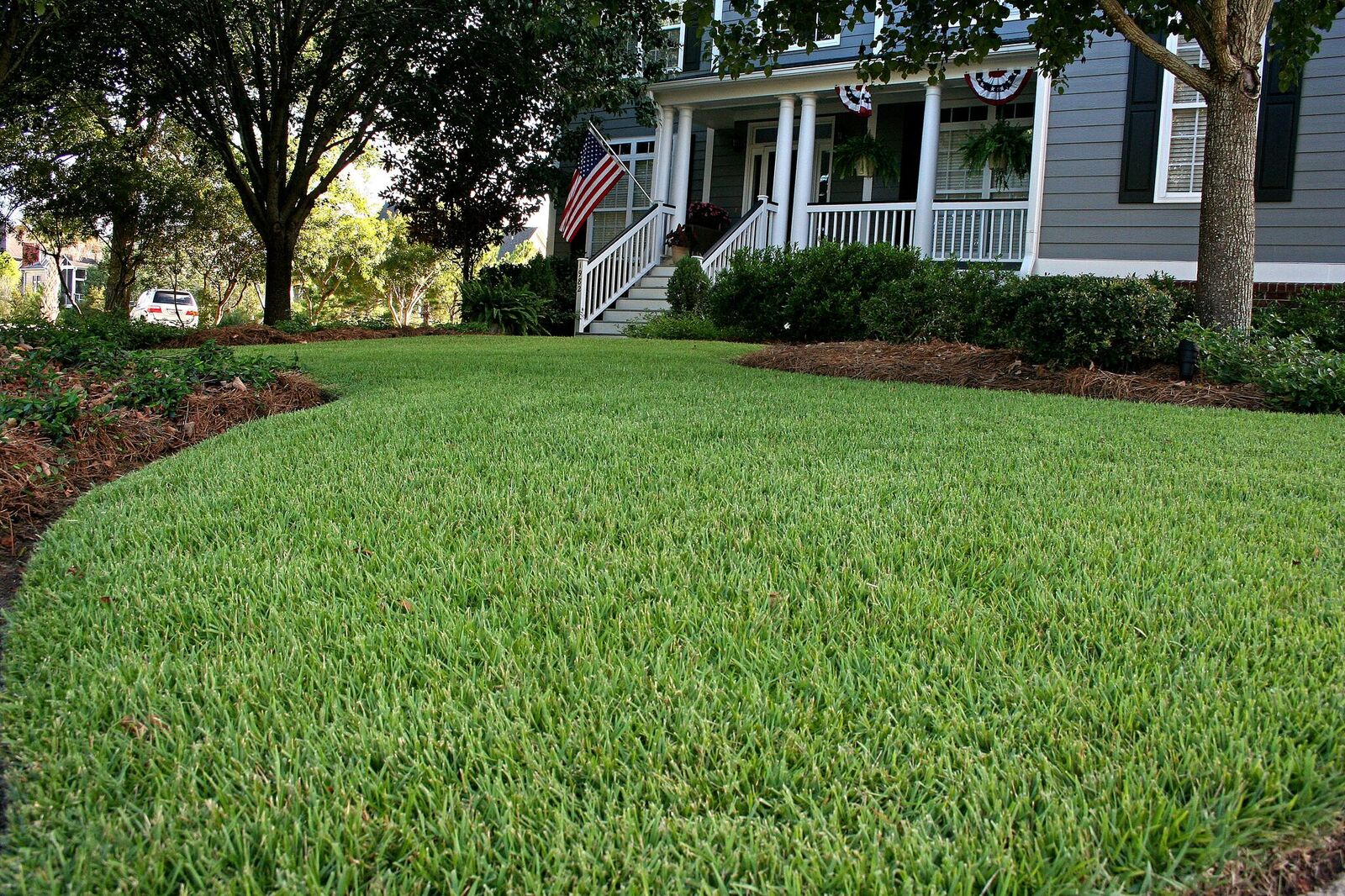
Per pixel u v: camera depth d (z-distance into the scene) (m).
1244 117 6.78
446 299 29.62
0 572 2.46
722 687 1.61
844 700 1.57
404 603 1.94
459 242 15.91
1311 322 8.48
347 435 3.84
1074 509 2.73
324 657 1.71
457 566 2.20
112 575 2.16
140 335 10.79
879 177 14.66
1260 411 5.46
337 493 2.86
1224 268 6.93
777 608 1.95
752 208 14.41
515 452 3.47
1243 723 1.47
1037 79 11.61
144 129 16.14
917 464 3.33
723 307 11.21
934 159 12.20
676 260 14.46
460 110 13.27
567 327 14.80
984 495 2.89
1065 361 6.66
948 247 12.34
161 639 1.80
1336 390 5.45
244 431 4.00
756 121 15.82
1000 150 12.09
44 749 1.42
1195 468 3.37
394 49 12.75
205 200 16.97
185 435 4.22
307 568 2.17
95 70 12.56
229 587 2.07
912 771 1.36
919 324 8.68
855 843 1.22
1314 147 9.45
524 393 5.18
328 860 1.20
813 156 14.27
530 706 1.54
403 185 15.43
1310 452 3.77
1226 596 2.01
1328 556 2.33
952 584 2.12
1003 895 1.13
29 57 11.95
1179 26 7.46
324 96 14.46
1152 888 1.17
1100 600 1.98
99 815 1.26
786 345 9.54
